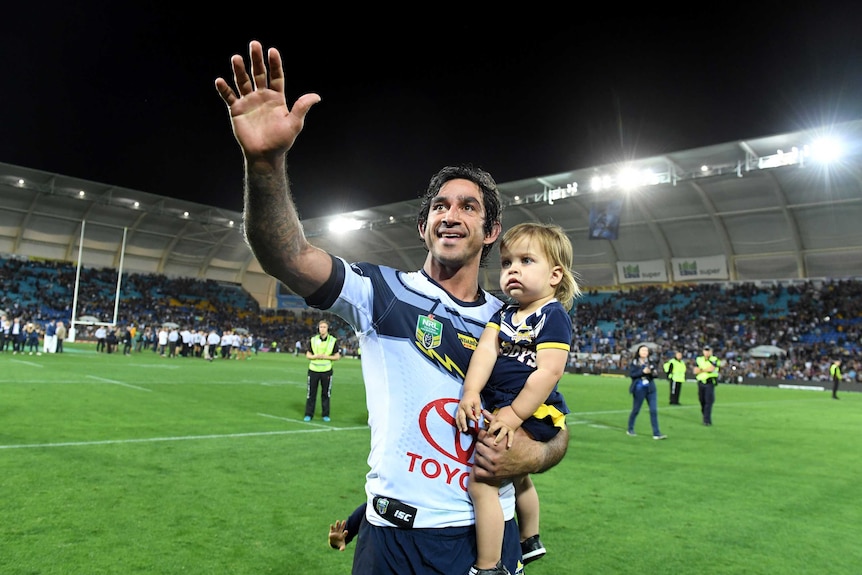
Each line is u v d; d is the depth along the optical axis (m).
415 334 2.12
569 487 7.16
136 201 48.00
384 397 2.08
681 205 40.84
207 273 59.56
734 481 7.88
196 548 4.46
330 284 2.00
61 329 32.06
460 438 2.10
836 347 37.47
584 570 4.49
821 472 8.74
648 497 6.82
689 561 4.77
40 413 10.45
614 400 20.53
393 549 1.99
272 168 1.77
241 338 40.06
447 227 2.27
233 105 1.77
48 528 4.70
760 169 32.81
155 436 9.00
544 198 41.00
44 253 50.28
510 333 2.29
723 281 44.06
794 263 41.34
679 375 20.03
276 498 5.93
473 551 2.06
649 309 45.88
